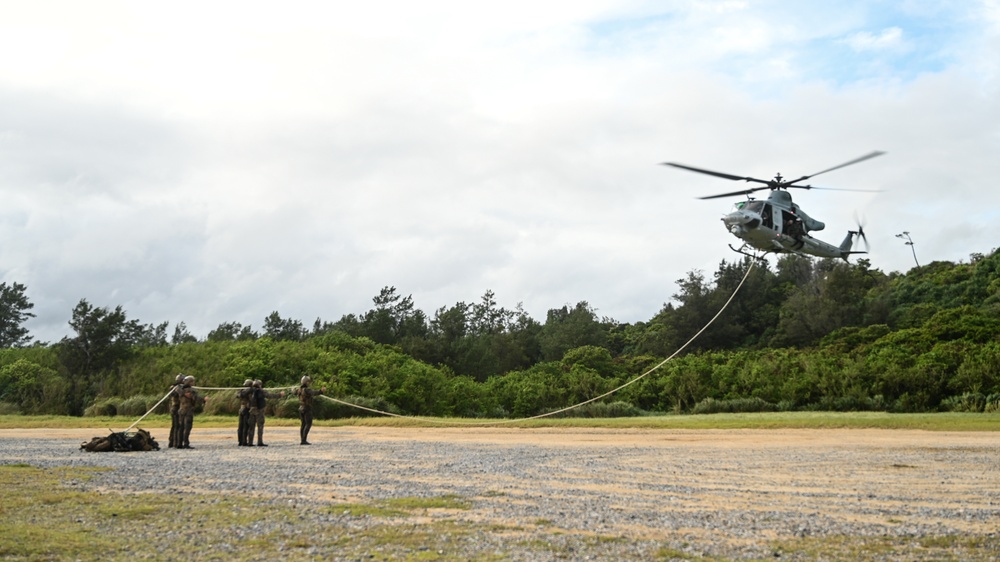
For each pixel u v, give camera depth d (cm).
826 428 3014
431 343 7769
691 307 8731
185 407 2308
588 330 9719
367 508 1167
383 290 8794
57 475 1559
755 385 5053
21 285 9044
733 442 2459
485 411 5388
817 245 3070
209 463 1817
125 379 4809
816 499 1262
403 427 3416
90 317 5081
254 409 2395
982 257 9700
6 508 1162
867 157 2650
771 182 2952
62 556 879
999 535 988
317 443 2519
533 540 962
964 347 4972
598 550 912
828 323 8019
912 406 4462
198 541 959
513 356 8906
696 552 902
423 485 1430
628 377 6353
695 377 5234
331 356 5141
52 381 4766
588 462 1838
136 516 1105
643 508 1178
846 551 907
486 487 1405
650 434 2883
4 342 8756
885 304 8000
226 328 8300
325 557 886
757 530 1019
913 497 1283
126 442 2180
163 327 8081
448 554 895
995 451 2073
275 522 1070
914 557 881
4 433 3038
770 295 9244
